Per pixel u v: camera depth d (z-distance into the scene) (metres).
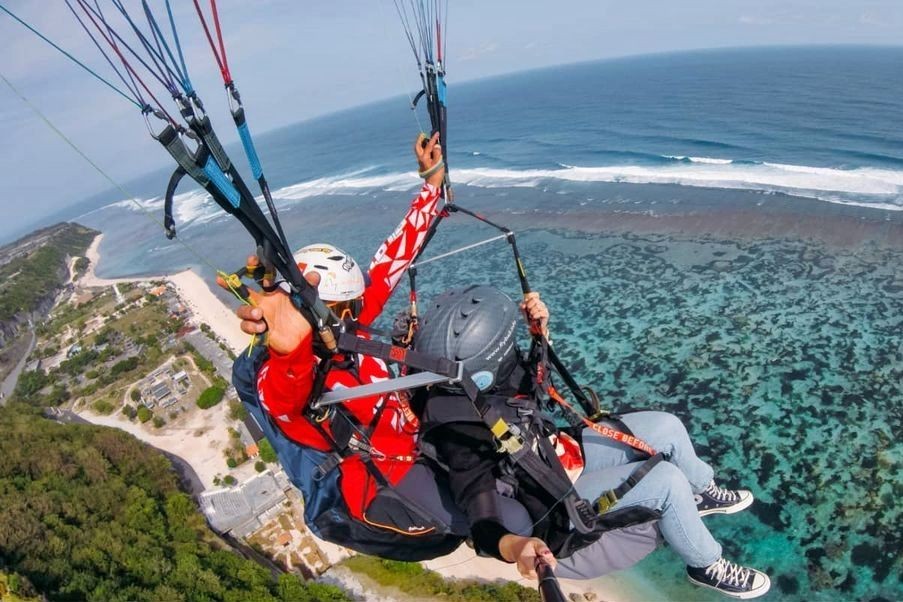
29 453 38.62
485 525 3.22
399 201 84.06
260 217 2.58
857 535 23.25
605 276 45.31
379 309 4.67
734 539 24.05
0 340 84.19
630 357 36.34
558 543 3.54
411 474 3.95
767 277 40.59
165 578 26.95
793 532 23.88
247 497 33.84
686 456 4.13
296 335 2.97
